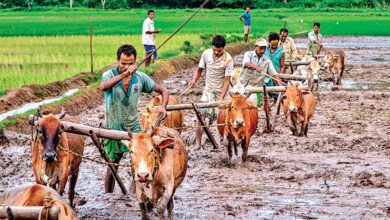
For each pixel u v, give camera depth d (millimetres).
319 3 106188
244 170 14453
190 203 12078
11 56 34469
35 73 28141
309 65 26297
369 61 40812
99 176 13992
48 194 7734
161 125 13453
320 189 13016
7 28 60312
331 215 11398
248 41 52281
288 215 11391
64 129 10734
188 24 70562
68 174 10961
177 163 10602
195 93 26328
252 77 17828
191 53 40531
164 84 29438
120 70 11625
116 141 11938
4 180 13664
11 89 23312
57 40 45375
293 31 68312
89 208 11836
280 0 107062
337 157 15703
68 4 105938
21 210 7195
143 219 10414
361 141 17391
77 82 26781
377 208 11812
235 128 14531
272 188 13078
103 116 21141
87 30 58688
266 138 17844
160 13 92312
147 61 31078
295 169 14523
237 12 96438
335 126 19656
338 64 29547
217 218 11242
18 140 17125
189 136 17203
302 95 17969
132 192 12570
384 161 15305
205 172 14258
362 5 106000
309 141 17422
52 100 23359
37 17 81438
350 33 67438
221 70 15562
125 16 85750
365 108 23016
